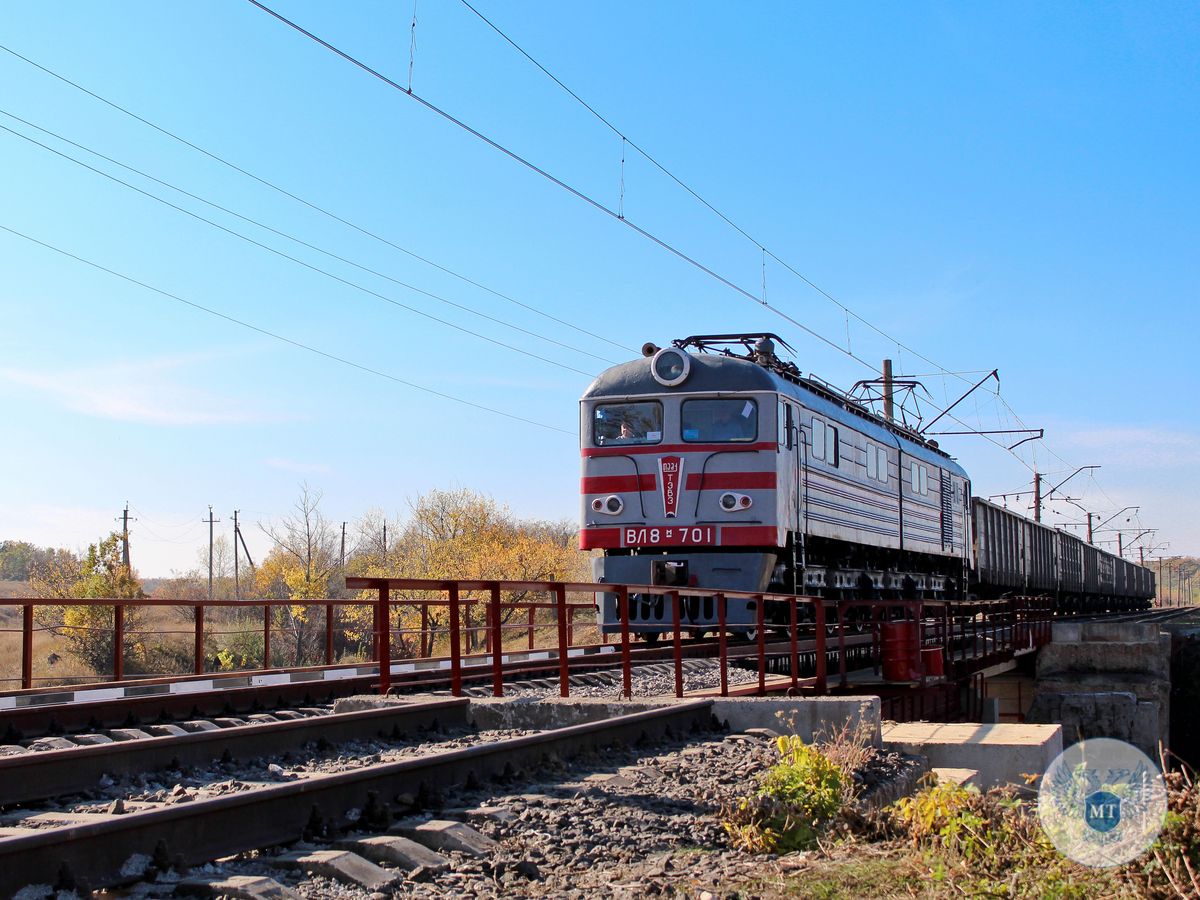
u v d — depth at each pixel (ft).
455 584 35.81
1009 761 33.37
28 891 15.79
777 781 24.45
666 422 56.75
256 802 19.19
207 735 27.73
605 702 34.55
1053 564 154.81
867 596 72.54
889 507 75.25
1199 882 18.02
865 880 19.31
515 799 22.79
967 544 100.42
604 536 57.16
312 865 17.95
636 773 26.37
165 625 181.57
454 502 175.94
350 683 46.50
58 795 24.08
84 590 128.88
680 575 55.77
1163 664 109.09
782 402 56.65
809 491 59.98
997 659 86.38
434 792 22.36
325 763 28.50
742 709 35.60
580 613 164.45
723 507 55.42
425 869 18.38
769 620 57.16
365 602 44.37
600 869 19.45
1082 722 106.73
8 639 176.04
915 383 99.55
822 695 45.21
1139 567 247.29
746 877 19.24
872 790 27.14
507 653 59.67
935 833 22.16
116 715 36.37
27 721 33.65
